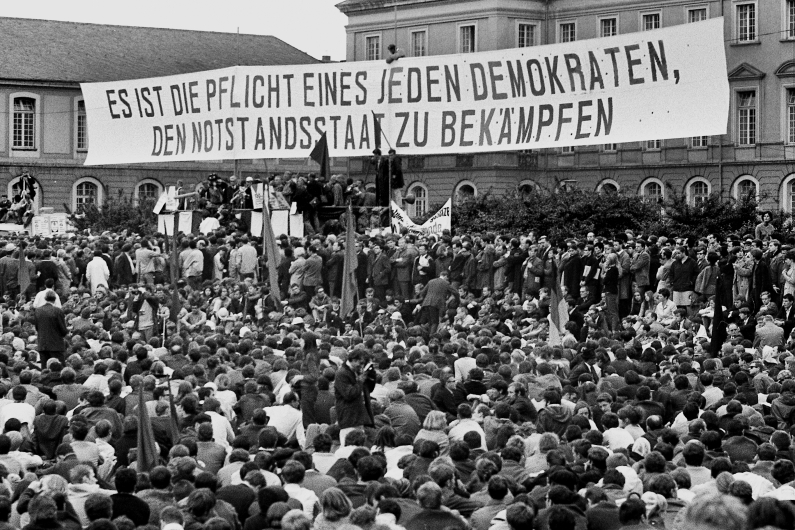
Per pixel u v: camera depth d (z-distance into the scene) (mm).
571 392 25922
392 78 61031
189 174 116250
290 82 63219
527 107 57719
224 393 26266
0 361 29875
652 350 31125
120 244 57406
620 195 81000
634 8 100188
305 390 26547
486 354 29547
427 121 60344
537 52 57062
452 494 17812
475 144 59062
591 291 45750
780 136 94562
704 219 79125
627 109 54969
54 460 22562
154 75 115938
